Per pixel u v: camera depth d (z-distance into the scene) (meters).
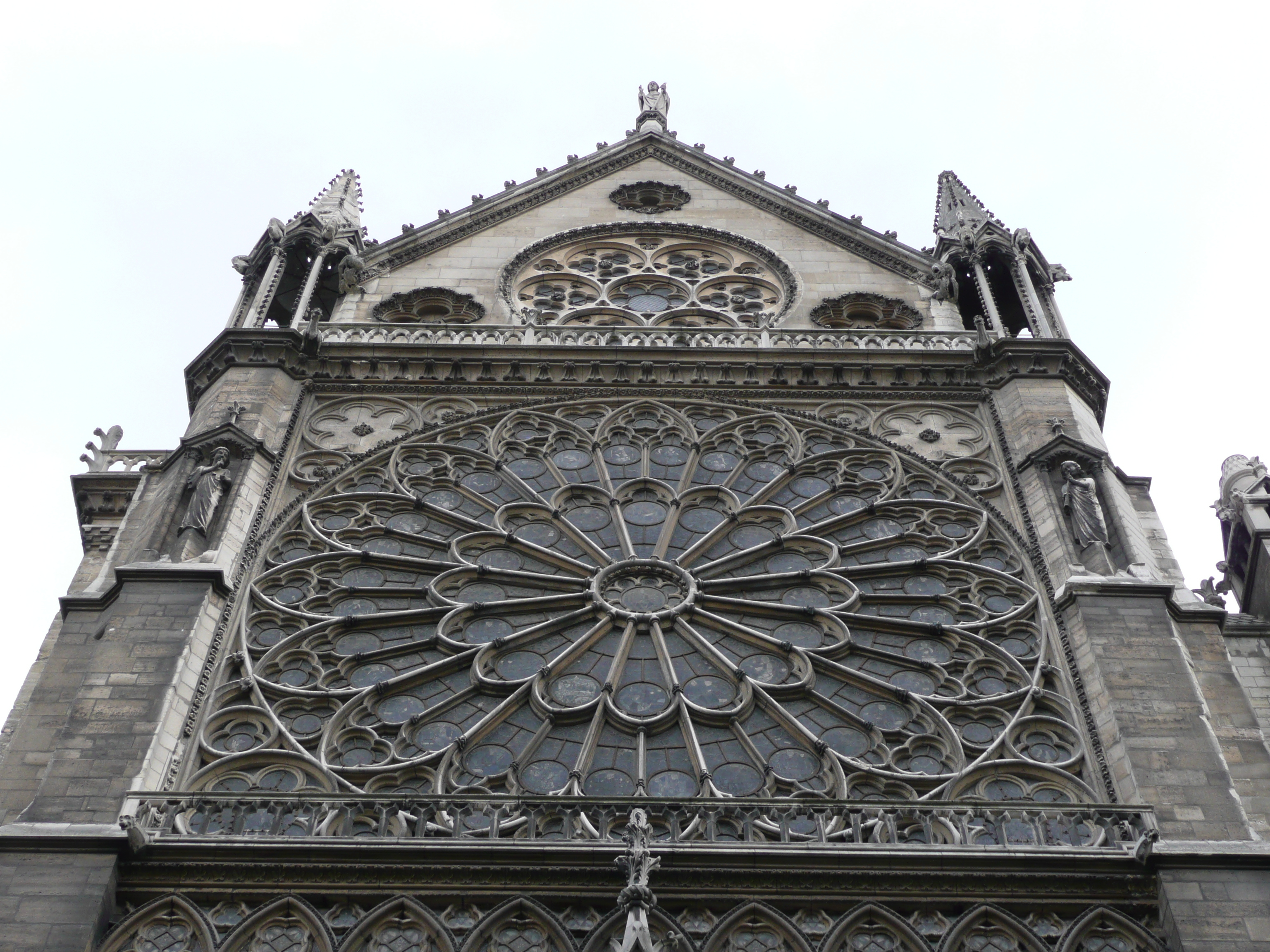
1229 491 38.66
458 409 40.97
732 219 49.59
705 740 32.56
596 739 32.38
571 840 28.19
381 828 28.80
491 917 27.38
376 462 39.28
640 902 26.36
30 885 27.38
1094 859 28.20
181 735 31.56
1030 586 35.62
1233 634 35.19
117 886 27.81
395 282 46.69
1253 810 30.25
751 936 27.41
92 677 31.72
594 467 39.44
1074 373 41.31
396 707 33.25
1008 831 30.56
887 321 45.88
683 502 38.31
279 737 32.09
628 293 47.25
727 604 35.53
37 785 30.27
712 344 42.50
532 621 35.28
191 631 32.94
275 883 27.88
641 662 34.38
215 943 27.09
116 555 35.97
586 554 37.09
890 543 37.31
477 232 48.81
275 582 35.75
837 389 41.34
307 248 45.94
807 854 28.06
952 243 46.12
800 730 32.47
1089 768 31.45
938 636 34.81
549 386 41.44
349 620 34.75
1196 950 26.75
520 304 46.47
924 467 39.22
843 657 34.53
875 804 28.94
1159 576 35.56
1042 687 33.25
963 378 41.56
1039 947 27.38
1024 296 44.03
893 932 27.53
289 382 40.97
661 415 40.72
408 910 27.53
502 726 32.78
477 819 29.88
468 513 38.16
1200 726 31.16
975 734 32.62
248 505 37.03
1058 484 37.56
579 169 51.09
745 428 40.53
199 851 28.06
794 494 38.75
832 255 47.91
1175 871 27.91
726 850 28.03
